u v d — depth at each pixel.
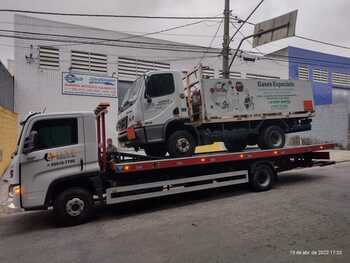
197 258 4.65
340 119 25.23
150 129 8.25
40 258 5.09
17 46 20.58
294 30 15.38
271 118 10.02
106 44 23.20
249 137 10.66
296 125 10.97
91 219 7.32
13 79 20.27
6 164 14.73
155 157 8.60
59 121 6.89
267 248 4.88
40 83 20.81
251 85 9.75
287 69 33.34
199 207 7.77
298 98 10.59
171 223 6.54
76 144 6.96
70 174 6.82
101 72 23.00
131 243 5.50
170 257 4.75
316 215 6.54
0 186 11.71
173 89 8.69
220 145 14.32
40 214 8.26
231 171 9.22
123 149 9.66
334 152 21.67
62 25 21.72
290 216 6.53
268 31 16.47
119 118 9.41
